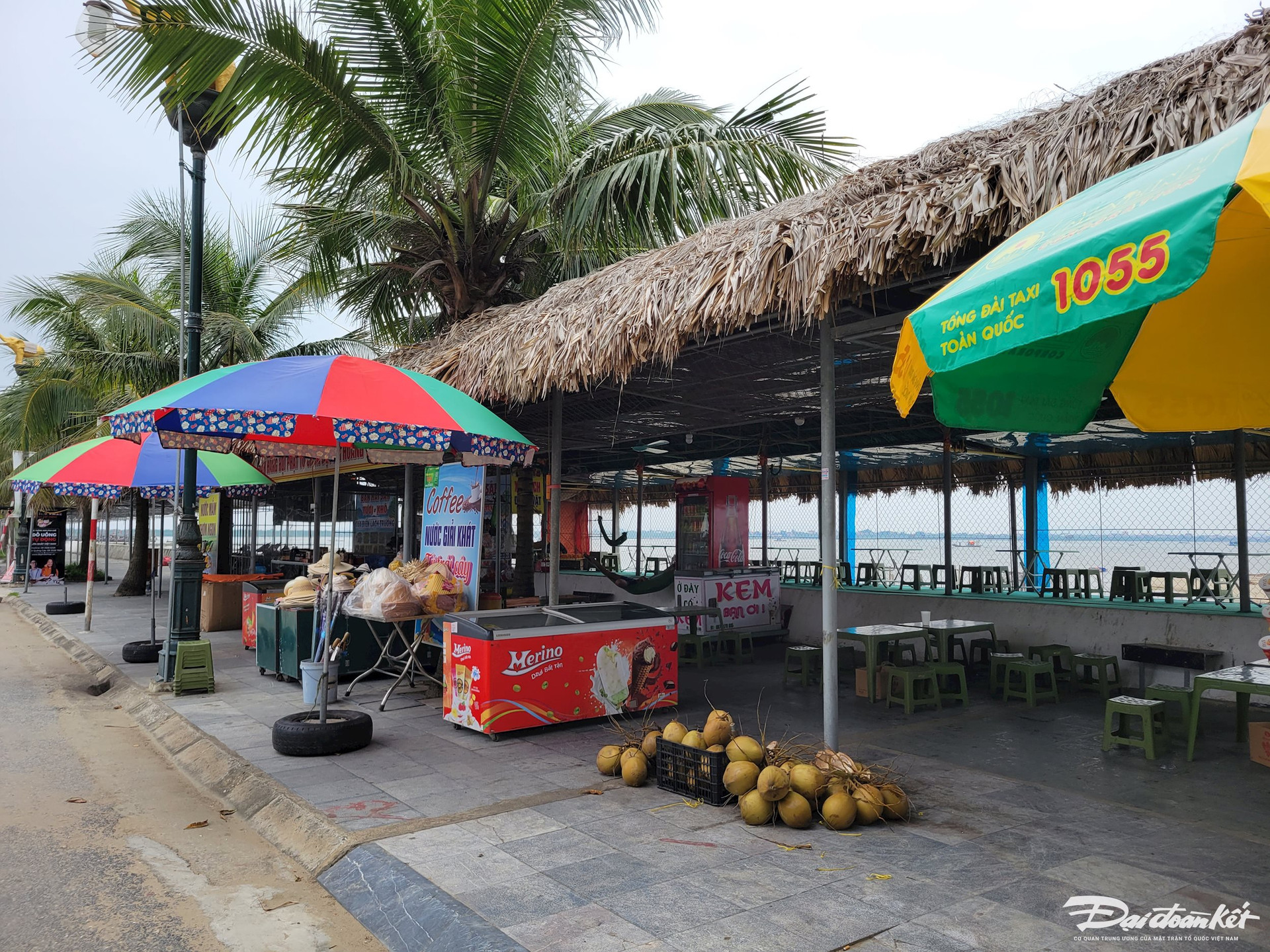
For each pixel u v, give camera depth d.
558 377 6.22
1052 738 6.62
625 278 6.02
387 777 5.59
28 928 3.69
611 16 8.42
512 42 8.33
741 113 8.95
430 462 7.84
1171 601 10.32
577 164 9.34
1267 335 3.31
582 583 15.01
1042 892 3.70
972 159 3.95
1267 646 6.03
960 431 11.02
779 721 7.26
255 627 10.98
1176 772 5.64
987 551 14.50
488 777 5.57
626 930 3.34
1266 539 10.88
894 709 7.73
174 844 4.77
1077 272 2.12
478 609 8.09
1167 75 3.25
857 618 11.20
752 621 11.69
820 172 8.91
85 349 16.28
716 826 4.60
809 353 6.56
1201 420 3.48
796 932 3.32
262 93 7.90
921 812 4.80
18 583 25.97
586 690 7.00
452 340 8.48
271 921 3.79
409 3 8.21
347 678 9.14
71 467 9.91
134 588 20.31
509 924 3.40
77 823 5.10
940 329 2.54
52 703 8.96
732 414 9.62
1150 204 2.10
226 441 6.91
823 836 4.43
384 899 3.79
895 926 3.37
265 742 6.59
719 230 5.64
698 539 12.52
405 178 8.84
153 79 7.52
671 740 5.30
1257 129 2.02
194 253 9.20
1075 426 3.63
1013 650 9.50
